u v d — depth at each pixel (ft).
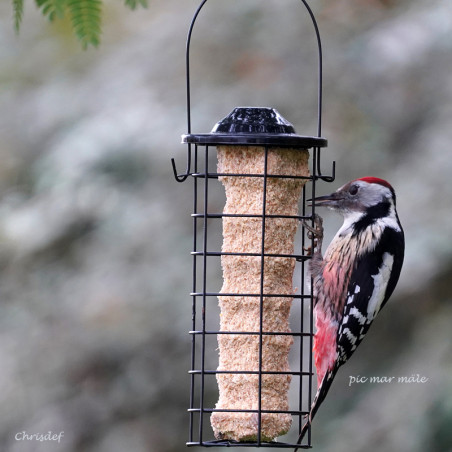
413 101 47.32
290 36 48.60
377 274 34.06
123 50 50.93
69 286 47.50
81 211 47.42
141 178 47.57
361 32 48.49
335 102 47.50
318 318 33.60
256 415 30.25
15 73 51.75
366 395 45.34
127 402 47.14
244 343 30.71
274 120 30.01
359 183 34.94
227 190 31.01
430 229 44.62
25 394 47.52
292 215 31.09
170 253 46.85
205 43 49.14
